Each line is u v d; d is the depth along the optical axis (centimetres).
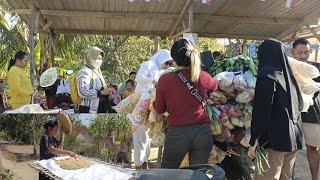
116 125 430
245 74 452
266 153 400
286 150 383
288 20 991
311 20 957
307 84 447
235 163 477
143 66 478
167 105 394
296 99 400
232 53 694
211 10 934
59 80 744
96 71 575
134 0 800
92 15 948
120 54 2091
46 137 395
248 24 1059
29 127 399
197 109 389
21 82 641
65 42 1498
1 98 994
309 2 862
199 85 392
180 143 387
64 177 280
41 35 1056
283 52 396
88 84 549
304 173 566
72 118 412
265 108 376
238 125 450
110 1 870
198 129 386
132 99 478
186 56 389
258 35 1209
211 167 279
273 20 993
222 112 444
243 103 450
